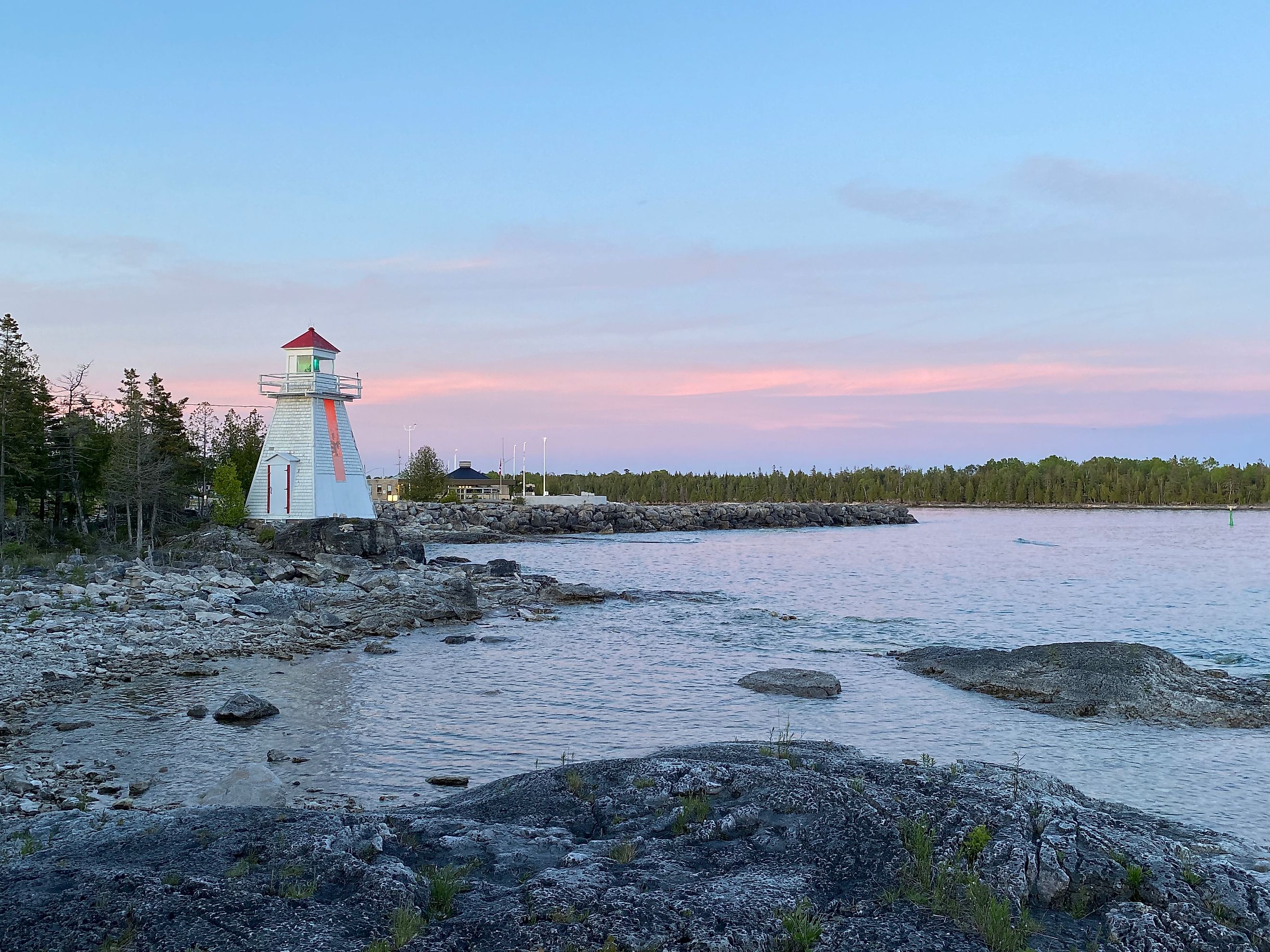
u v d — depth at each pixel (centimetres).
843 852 1281
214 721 2583
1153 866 1242
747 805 1458
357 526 6575
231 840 1309
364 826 1354
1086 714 2712
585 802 1546
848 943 1059
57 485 7012
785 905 1129
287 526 6644
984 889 1164
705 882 1188
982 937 1080
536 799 1568
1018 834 1297
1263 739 2470
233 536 6806
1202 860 1283
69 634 3644
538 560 8750
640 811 1491
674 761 1688
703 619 4703
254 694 2917
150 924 1031
